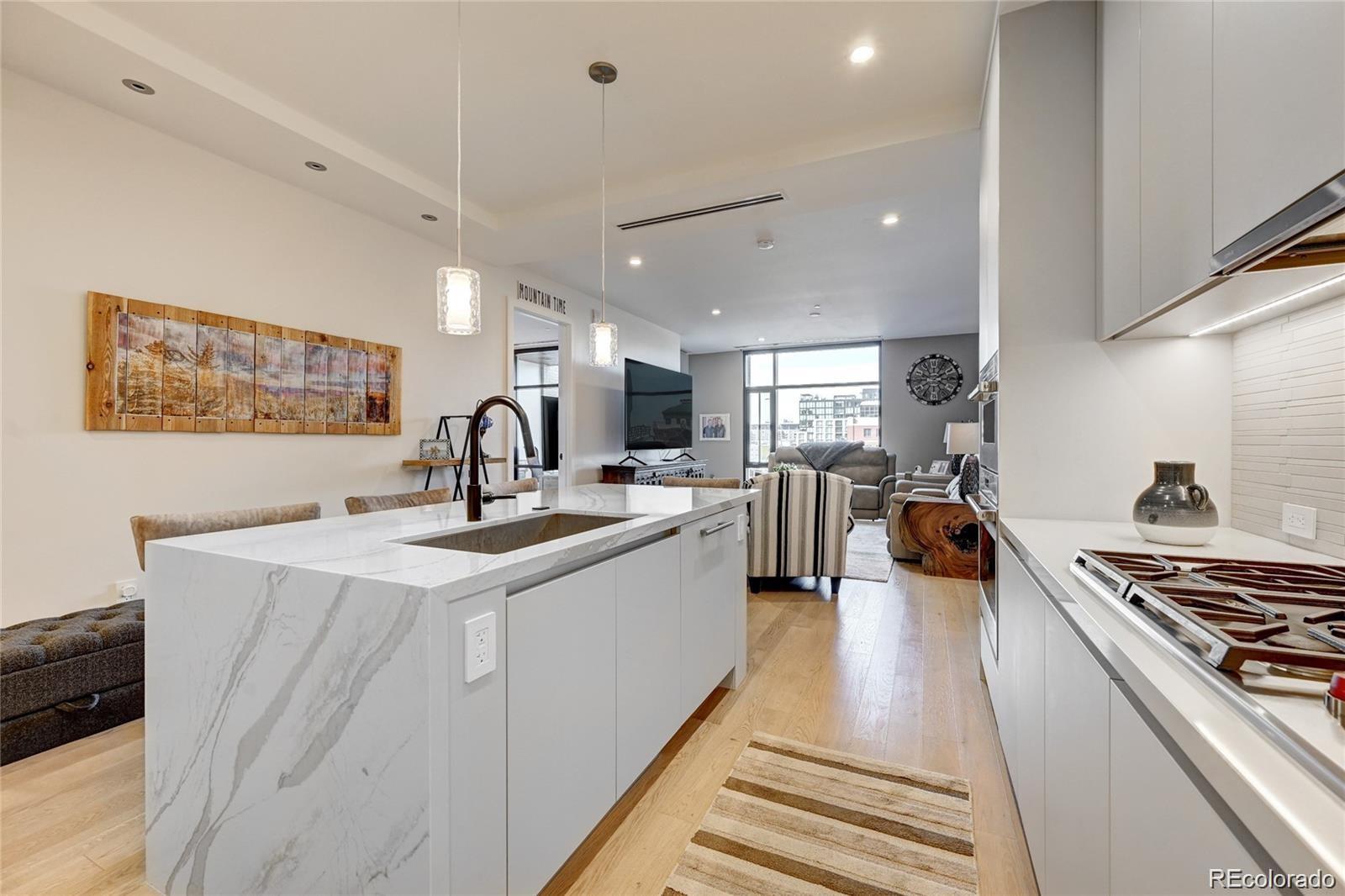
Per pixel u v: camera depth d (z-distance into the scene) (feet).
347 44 7.30
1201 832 1.96
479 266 15.60
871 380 30.17
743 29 7.04
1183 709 2.05
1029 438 6.78
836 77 7.99
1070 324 6.65
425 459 13.14
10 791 5.70
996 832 5.20
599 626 4.87
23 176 7.45
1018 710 5.20
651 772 6.14
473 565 3.69
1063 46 6.65
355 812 3.45
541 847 4.11
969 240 14.92
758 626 11.04
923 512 15.20
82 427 7.98
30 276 7.52
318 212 11.18
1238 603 2.87
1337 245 2.89
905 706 7.65
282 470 10.59
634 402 22.11
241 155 9.52
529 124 9.14
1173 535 5.07
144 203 8.64
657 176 10.95
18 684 6.23
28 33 6.62
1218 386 6.20
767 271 17.54
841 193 10.97
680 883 4.59
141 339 8.55
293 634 3.69
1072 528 6.09
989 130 7.72
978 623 11.19
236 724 3.97
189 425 9.12
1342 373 4.27
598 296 20.81
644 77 7.98
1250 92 3.21
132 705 7.21
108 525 8.23
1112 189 5.90
